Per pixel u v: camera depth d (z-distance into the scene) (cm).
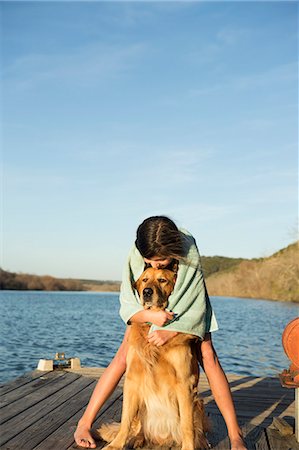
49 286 7931
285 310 3195
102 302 4662
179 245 314
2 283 7575
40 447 310
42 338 1492
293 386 320
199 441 309
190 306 310
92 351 1192
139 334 311
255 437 345
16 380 500
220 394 327
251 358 1078
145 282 320
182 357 300
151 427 311
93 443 312
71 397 433
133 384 309
